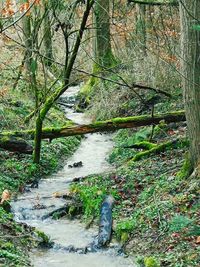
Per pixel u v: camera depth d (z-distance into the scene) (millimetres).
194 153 9531
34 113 14828
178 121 13031
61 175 13430
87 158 15328
